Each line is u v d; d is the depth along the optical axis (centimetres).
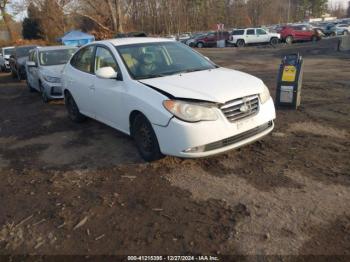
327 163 434
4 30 5281
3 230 341
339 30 4078
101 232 325
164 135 411
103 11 3494
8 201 399
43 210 373
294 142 511
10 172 483
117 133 614
